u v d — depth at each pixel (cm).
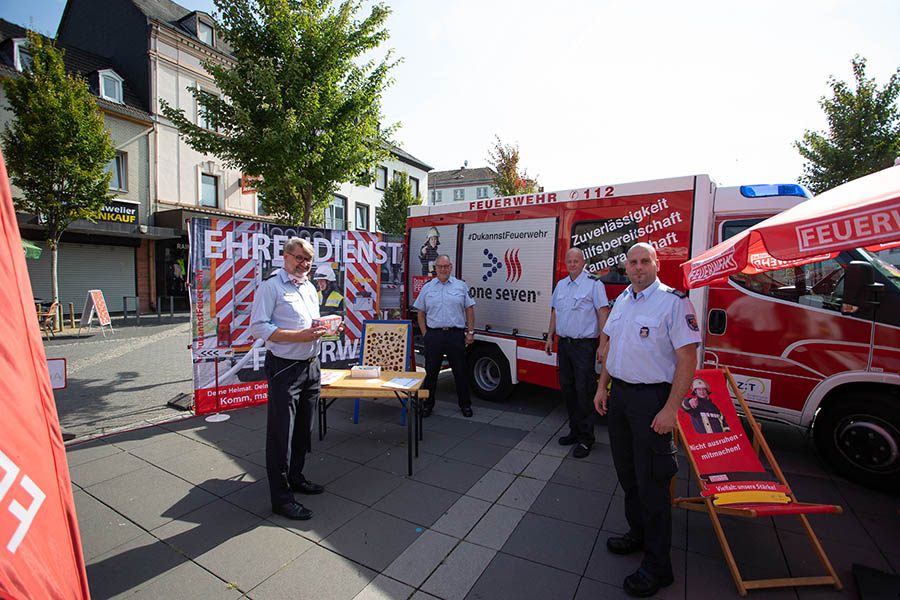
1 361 119
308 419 338
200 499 330
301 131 725
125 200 1617
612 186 460
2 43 1497
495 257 562
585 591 237
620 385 253
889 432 338
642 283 255
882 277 347
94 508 317
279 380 311
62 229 1180
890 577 237
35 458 125
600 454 418
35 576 116
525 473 377
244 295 525
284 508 306
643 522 239
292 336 303
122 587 237
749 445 290
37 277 1501
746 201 395
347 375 424
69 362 819
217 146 759
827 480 364
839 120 1099
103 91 1586
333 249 581
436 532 291
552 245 507
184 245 1820
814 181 1156
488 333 570
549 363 510
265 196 926
